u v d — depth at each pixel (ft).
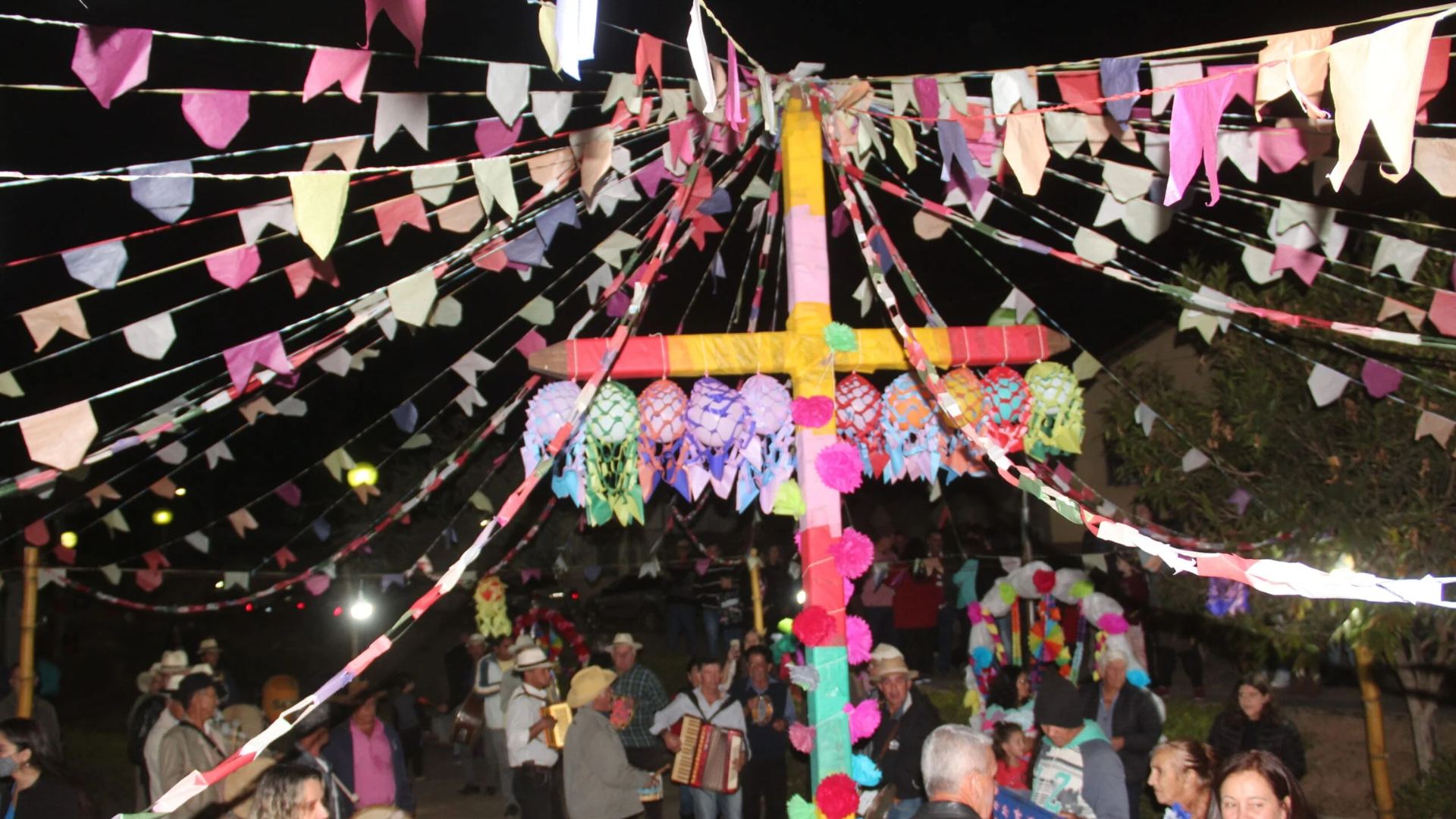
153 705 20.93
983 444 9.75
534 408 12.66
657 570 30.58
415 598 50.52
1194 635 26.78
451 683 37.60
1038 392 13.88
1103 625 20.08
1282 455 18.63
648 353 13.05
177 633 40.75
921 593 33.17
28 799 13.29
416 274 10.14
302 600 42.29
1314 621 17.84
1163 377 20.77
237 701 28.09
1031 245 13.53
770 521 39.47
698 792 21.24
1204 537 19.93
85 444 8.27
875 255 12.26
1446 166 9.70
